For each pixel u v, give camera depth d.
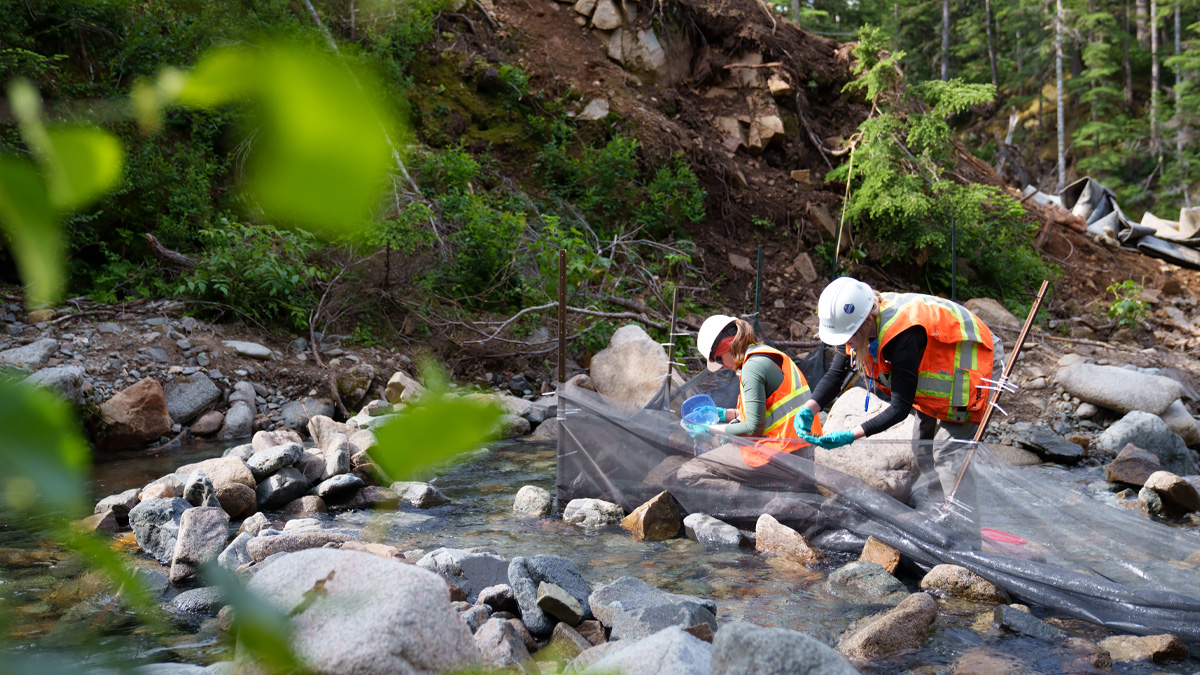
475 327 9.45
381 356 8.84
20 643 2.77
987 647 3.24
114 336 7.72
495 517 5.05
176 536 4.06
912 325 4.25
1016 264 13.85
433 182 10.95
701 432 4.88
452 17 13.38
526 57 13.66
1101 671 3.03
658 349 9.04
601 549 4.45
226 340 8.20
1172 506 5.36
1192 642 3.38
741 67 14.70
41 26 8.17
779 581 3.98
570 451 5.17
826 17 27.58
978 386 4.39
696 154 13.52
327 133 0.22
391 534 4.59
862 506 4.35
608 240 11.94
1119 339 12.34
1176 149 32.06
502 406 0.29
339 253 9.04
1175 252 15.31
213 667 2.48
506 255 10.35
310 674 0.36
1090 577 3.69
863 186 12.99
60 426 0.23
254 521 4.50
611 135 13.22
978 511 4.19
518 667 2.74
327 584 2.13
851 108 15.38
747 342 5.07
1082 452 7.11
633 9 14.30
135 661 0.43
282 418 7.60
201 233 8.61
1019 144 36.00
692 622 3.17
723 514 4.80
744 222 13.39
